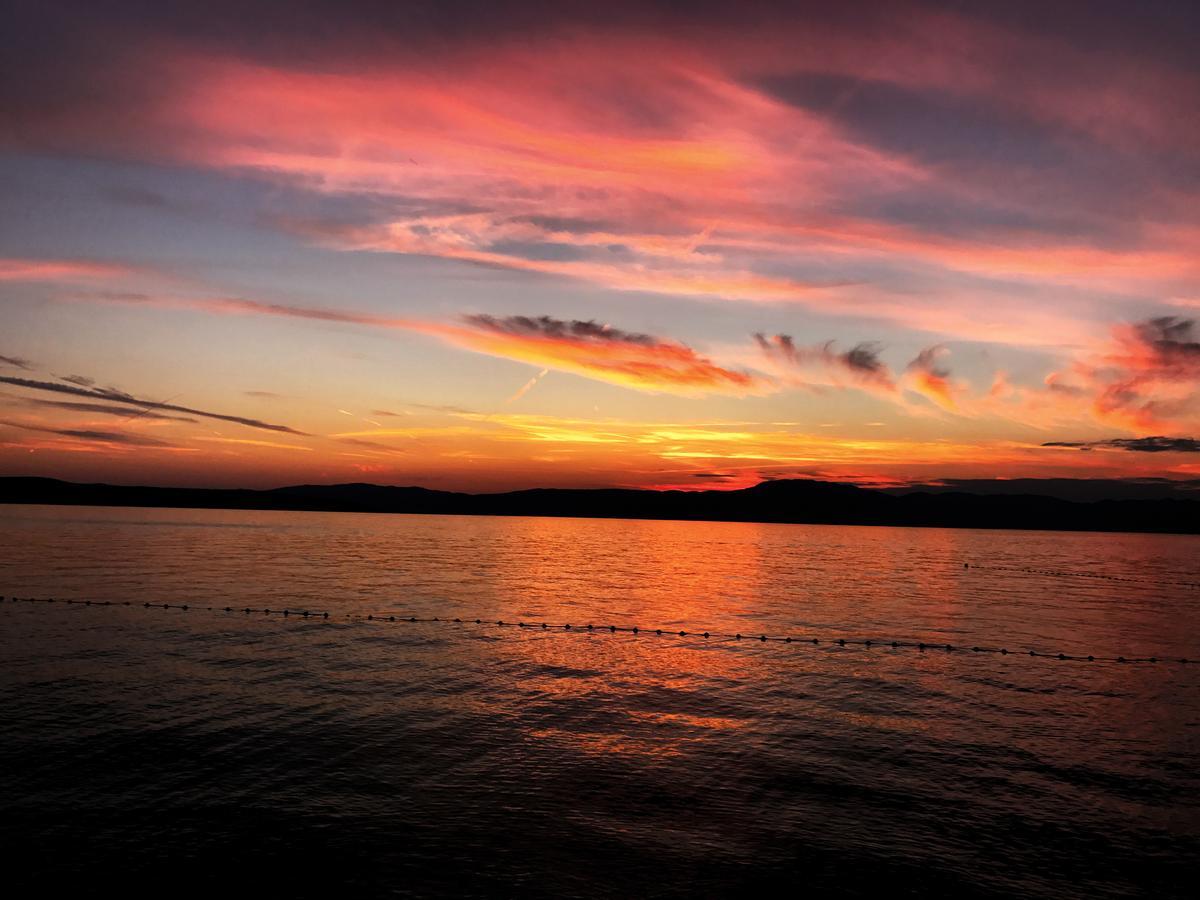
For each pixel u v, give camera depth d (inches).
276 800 729.6
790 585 3051.2
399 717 1008.2
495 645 1578.5
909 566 4254.4
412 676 1258.6
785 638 1753.2
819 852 652.7
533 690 1189.7
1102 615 2316.7
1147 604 2647.6
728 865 626.2
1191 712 1151.0
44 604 1989.4
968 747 946.1
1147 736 1013.8
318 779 784.3
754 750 914.1
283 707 1040.8
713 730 994.7
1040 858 654.5
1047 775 851.4
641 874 607.8
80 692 1095.0
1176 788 818.8
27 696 1064.8
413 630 1728.6
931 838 685.9
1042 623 2103.8
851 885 600.7
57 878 583.5
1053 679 1375.5
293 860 616.1
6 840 640.4
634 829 687.7
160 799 726.5
